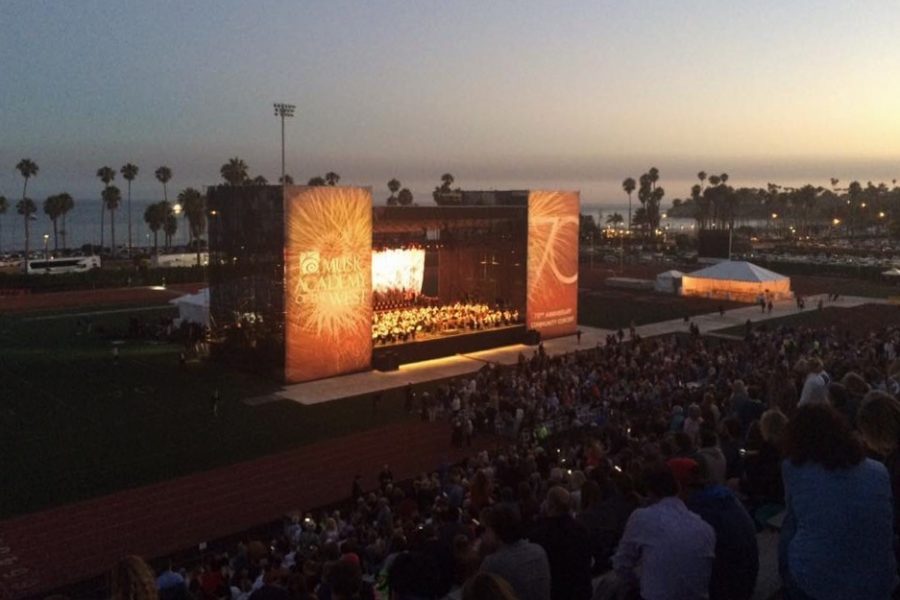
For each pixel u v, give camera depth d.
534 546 6.04
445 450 33.62
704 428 11.65
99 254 139.12
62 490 28.56
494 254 61.00
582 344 58.69
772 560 7.09
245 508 27.31
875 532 4.70
